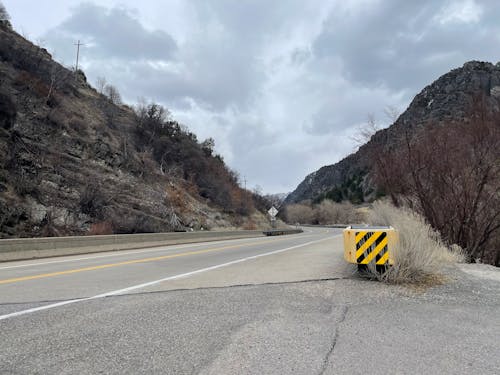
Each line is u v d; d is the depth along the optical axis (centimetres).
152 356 359
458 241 1548
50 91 3694
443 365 347
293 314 504
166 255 1404
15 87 3428
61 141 3281
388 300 586
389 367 340
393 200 1888
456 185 1605
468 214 1547
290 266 970
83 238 1602
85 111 4319
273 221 4409
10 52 3956
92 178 3166
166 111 5900
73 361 346
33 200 2442
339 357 361
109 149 3794
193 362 346
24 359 349
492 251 1694
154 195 3734
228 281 747
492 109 1639
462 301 590
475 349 389
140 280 778
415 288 668
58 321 468
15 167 2561
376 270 729
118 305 551
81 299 591
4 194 2295
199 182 5241
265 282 727
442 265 890
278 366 339
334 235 3578
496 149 1506
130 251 1692
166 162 4953
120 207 3084
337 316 497
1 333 421
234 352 371
